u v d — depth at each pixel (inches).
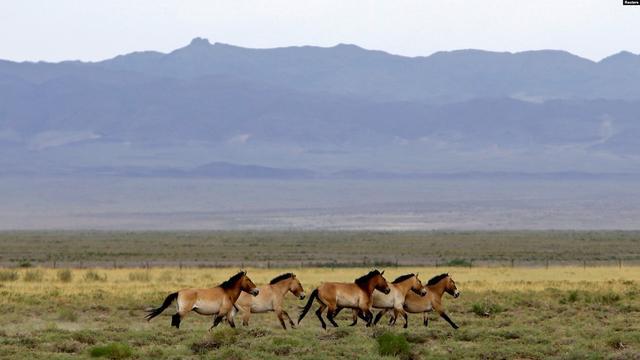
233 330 2379.4
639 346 2308.1
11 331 2474.2
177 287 4109.3
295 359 2108.8
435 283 2694.4
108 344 2230.6
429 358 2143.2
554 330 2603.3
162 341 2359.7
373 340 2367.1
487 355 2191.2
